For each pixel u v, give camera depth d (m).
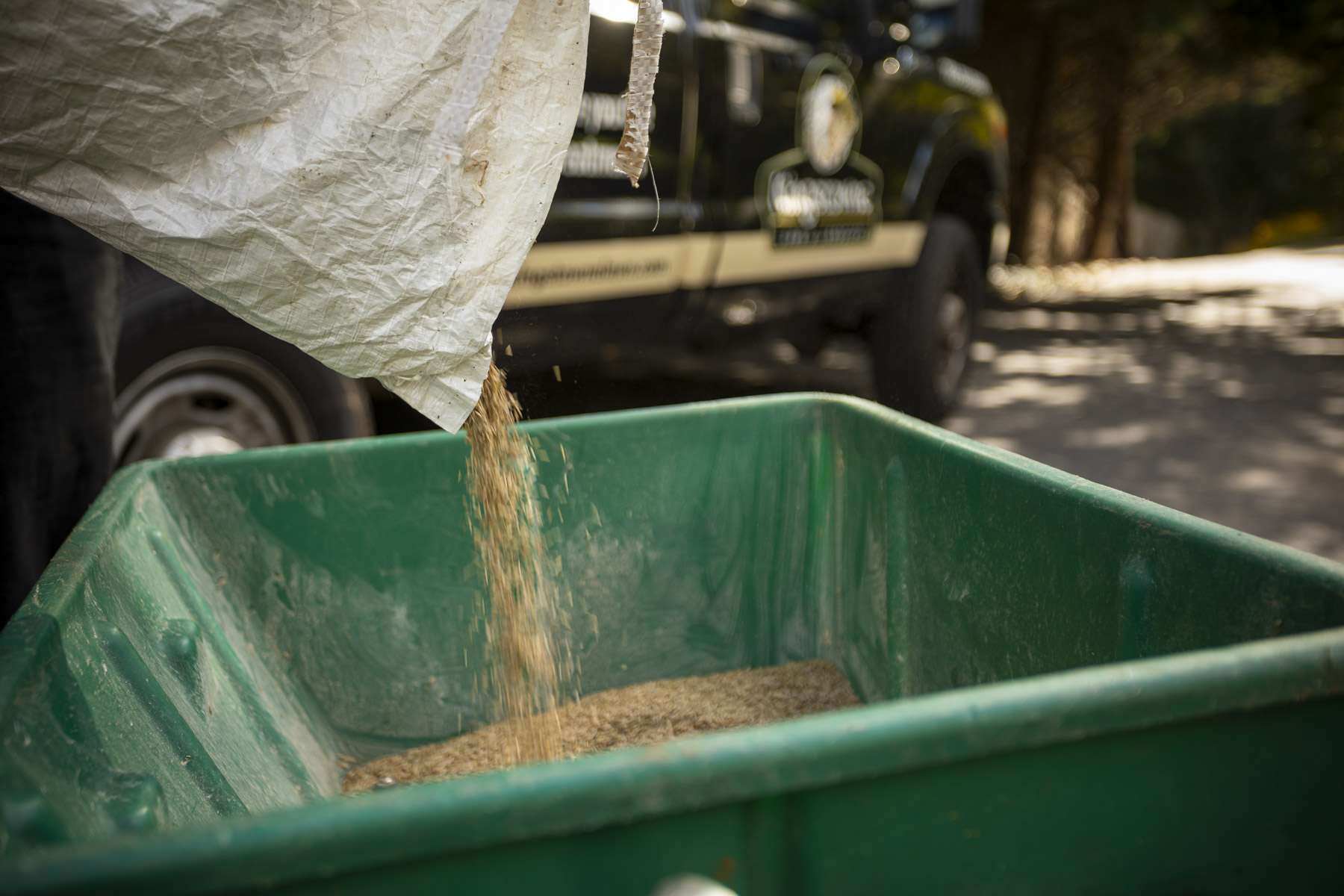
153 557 1.82
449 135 1.31
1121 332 8.86
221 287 1.28
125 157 1.23
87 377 2.14
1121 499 1.60
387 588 2.24
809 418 2.48
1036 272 14.26
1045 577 1.75
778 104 4.06
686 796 0.87
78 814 1.10
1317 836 1.06
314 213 1.27
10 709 1.09
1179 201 26.62
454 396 1.37
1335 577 1.24
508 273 1.37
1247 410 5.84
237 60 1.23
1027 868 0.99
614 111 3.36
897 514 2.17
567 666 2.38
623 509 2.38
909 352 5.04
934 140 4.98
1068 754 0.98
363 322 1.31
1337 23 14.85
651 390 5.77
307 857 0.80
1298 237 28.95
